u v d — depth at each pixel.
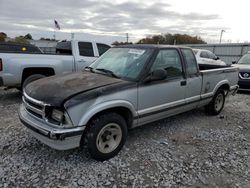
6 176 2.86
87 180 2.87
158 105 3.96
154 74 3.67
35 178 2.85
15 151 3.50
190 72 4.58
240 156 3.65
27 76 6.31
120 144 3.48
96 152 3.19
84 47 7.46
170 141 4.10
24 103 3.46
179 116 5.57
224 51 27.19
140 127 4.72
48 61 6.48
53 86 3.28
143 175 3.03
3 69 5.71
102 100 3.11
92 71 4.12
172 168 3.22
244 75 8.88
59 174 2.96
